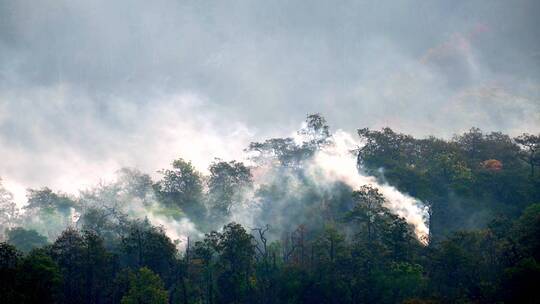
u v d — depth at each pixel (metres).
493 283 115.06
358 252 121.69
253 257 126.19
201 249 122.06
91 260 118.44
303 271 119.88
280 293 119.00
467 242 126.88
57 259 118.12
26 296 99.75
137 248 123.94
